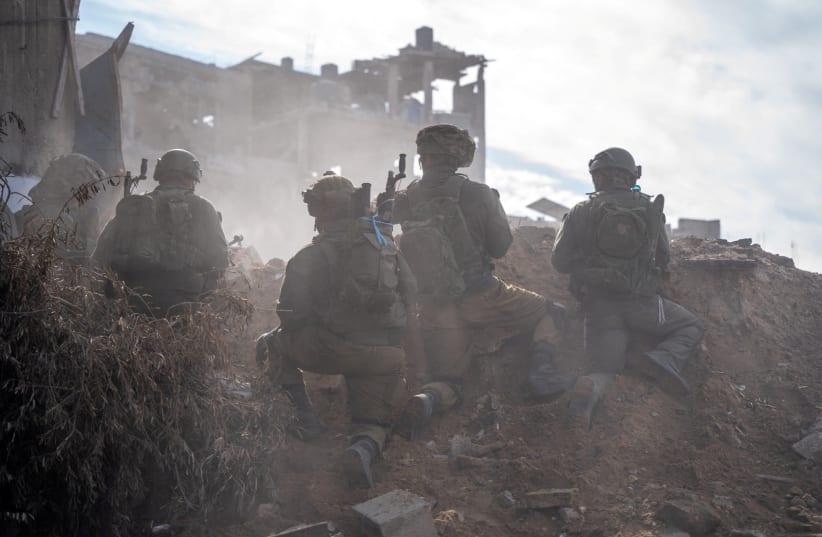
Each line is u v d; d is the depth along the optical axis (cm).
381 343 454
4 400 337
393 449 470
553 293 627
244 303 444
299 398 473
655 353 514
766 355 557
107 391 351
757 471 439
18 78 943
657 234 533
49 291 356
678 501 395
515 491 424
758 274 638
